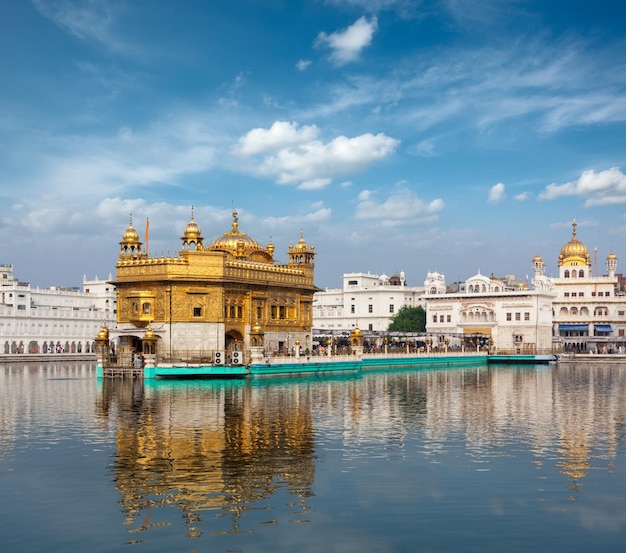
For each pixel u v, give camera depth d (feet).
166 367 249.34
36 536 70.23
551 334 465.47
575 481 89.20
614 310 502.38
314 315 598.75
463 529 72.08
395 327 520.01
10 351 479.00
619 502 80.59
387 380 265.75
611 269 536.01
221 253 276.21
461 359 402.11
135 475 91.56
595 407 165.37
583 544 68.23
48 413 148.46
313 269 332.39
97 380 248.52
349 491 84.64
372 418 143.23
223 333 275.80
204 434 121.19
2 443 112.37
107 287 606.55
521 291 451.12
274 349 306.14
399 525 73.20
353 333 313.12
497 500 81.30
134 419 139.33
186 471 93.66
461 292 497.46
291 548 67.26
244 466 96.53
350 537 69.92
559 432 124.88
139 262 277.85
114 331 262.88
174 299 272.31
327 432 124.26
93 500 81.10
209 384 231.50
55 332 520.01
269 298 305.12
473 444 112.68
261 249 325.83
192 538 69.67
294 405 166.09
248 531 71.46
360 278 586.86
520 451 106.93
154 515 76.07
